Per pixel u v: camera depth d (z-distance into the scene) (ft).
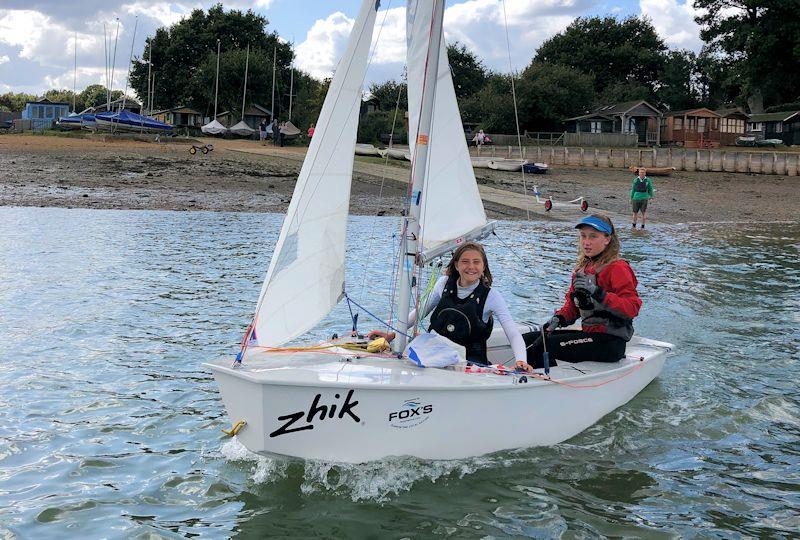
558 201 99.76
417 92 20.42
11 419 21.24
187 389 24.02
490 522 15.92
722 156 147.84
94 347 28.32
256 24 247.70
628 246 63.72
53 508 16.35
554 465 18.76
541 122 214.69
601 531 15.72
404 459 17.87
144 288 39.19
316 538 15.21
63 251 50.01
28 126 209.77
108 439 20.06
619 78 297.33
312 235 18.34
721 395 24.25
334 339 21.21
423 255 20.61
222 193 92.68
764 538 15.65
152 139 149.07
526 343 22.70
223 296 37.83
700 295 40.93
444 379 17.89
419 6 20.04
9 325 30.99
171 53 241.76
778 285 44.55
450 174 21.65
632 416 22.17
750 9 220.02
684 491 17.63
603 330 21.47
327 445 17.33
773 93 249.34
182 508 16.40
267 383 16.53
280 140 161.38
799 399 24.13
